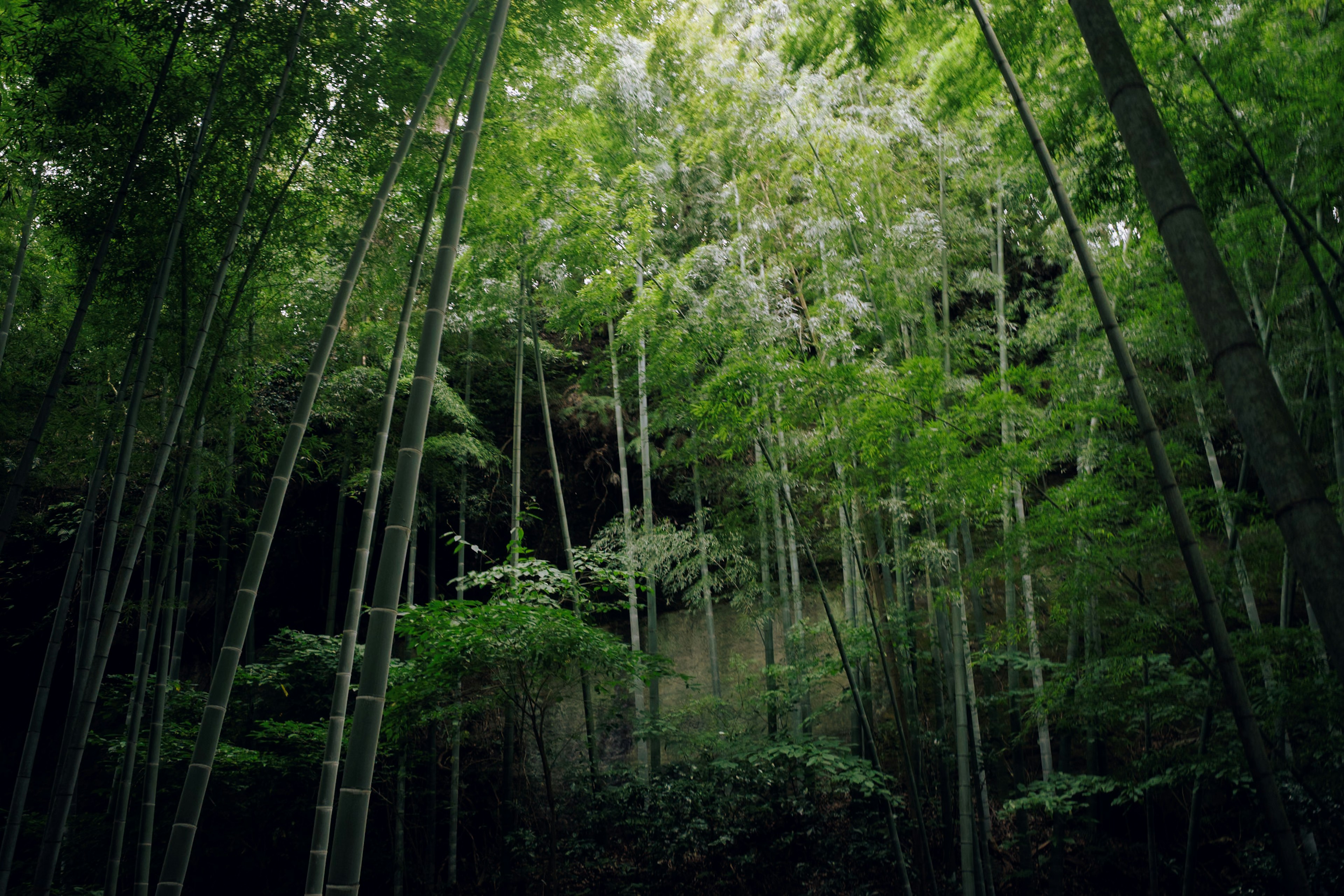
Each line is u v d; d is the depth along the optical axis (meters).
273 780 7.51
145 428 6.25
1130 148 2.52
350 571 11.34
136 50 4.82
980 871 6.23
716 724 8.96
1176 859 7.51
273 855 8.44
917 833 6.80
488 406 11.45
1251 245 4.68
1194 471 7.83
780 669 7.86
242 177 5.04
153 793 4.39
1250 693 4.77
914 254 7.08
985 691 8.74
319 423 10.34
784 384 5.95
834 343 6.53
